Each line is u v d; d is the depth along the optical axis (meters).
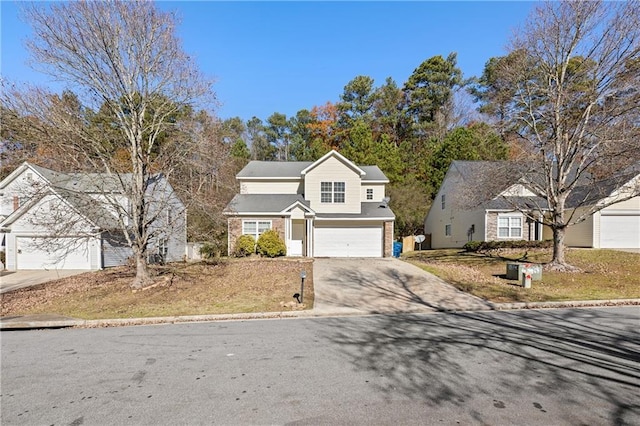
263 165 24.86
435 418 3.49
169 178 13.55
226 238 21.34
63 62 11.38
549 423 3.39
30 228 18.78
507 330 6.79
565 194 14.31
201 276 14.13
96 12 11.46
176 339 6.50
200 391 4.19
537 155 14.36
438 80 40.50
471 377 4.48
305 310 8.84
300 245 22.20
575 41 13.48
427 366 4.89
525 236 21.53
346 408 3.72
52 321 7.82
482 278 13.02
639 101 12.40
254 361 5.21
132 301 10.09
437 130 39.25
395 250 23.44
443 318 7.96
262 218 20.53
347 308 9.07
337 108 43.00
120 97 12.54
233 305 9.44
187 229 15.61
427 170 33.50
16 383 4.51
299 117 48.72
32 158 11.59
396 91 41.94
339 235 21.55
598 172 15.01
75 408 3.82
